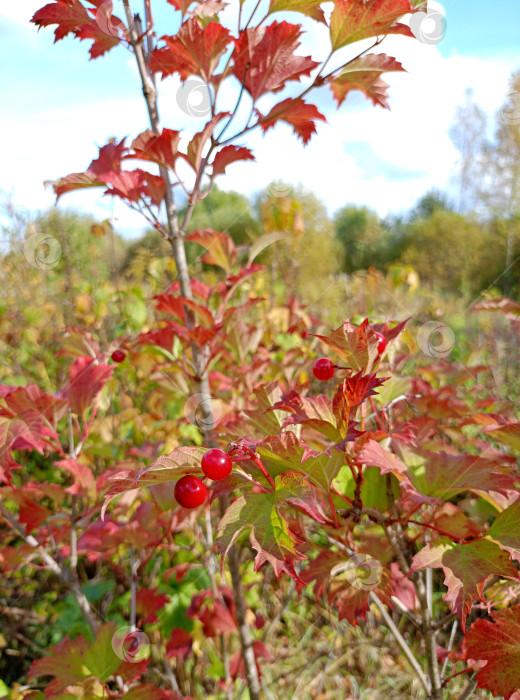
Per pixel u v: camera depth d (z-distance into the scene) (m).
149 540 1.62
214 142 1.29
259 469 0.95
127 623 1.96
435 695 1.34
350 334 0.96
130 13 1.35
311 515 0.81
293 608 2.54
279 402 1.01
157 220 1.45
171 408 2.32
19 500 1.55
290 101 1.35
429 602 1.35
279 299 3.19
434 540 1.04
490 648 1.00
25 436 1.36
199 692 2.09
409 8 1.12
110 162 1.34
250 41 1.26
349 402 0.94
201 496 0.83
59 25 1.28
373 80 1.35
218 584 2.09
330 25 1.21
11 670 2.17
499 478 1.08
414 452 1.20
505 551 0.97
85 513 1.64
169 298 1.50
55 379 3.24
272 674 2.29
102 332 2.93
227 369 2.08
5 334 3.30
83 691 1.33
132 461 1.84
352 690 2.21
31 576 2.44
